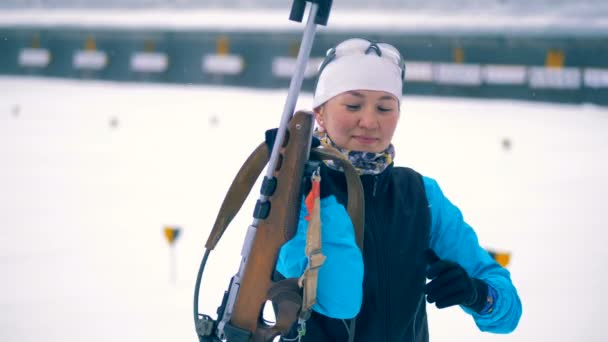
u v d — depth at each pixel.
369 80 1.42
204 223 5.86
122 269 4.61
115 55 18.89
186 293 4.12
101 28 18.81
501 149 10.05
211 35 17.83
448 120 12.91
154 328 3.62
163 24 18.94
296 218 1.28
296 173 1.27
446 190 7.43
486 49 15.76
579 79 15.25
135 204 6.59
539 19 16.86
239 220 5.48
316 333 1.46
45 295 4.11
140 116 13.22
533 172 8.48
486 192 7.35
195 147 9.98
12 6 21.92
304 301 1.27
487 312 1.50
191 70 18.25
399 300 1.48
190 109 14.08
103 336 3.50
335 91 1.44
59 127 11.97
